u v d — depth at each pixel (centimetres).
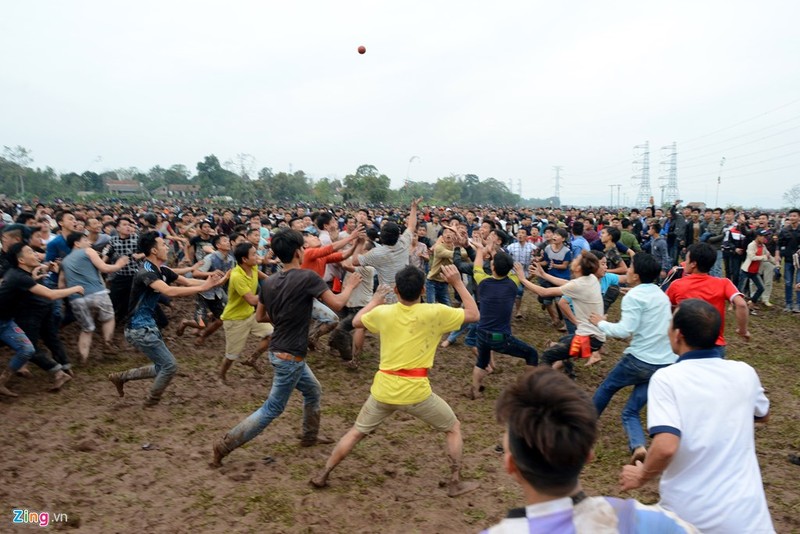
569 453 155
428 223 1554
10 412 589
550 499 162
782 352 878
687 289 508
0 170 8525
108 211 2319
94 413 598
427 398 430
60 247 843
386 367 427
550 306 993
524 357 639
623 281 812
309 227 1284
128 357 789
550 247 994
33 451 507
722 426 241
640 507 166
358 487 459
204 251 1129
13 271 602
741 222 1318
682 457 245
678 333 269
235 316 666
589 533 156
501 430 583
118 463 491
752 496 234
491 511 426
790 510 429
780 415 627
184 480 463
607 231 949
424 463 505
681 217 1501
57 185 9531
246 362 712
